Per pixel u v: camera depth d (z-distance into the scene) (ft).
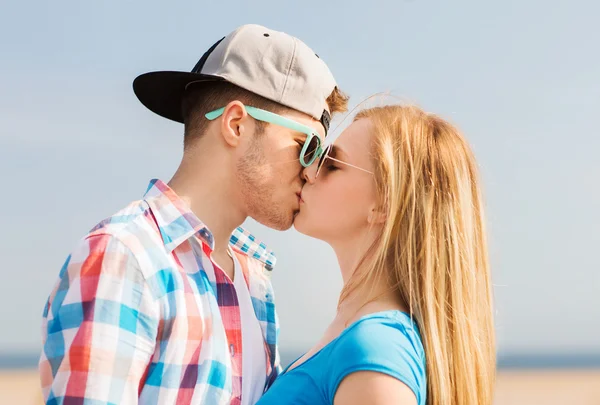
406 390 5.80
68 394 6.19
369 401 5.71
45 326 6.88
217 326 7.27
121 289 6.50
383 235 6.89
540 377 163.22
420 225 6.82
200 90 8.27
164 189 7.56
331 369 6.11
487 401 6.94
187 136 8.34
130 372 6.39
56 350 6.45
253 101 8.03
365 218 7.30
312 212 7.67
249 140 7.98
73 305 6.45
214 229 8.02
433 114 7.58
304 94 8.12
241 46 8.20
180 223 7.34
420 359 6.23
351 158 7.38
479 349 6.81
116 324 6.38
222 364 7.21
